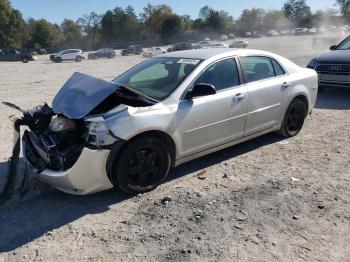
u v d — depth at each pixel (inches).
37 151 168.6
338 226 139.6
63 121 158.9
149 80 191.0
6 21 3580.2
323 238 132.6
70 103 165.3
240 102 195.9
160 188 174.6
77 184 151.5
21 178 186.1
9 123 298.7
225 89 192.5
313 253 124.7
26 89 523.8
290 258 122.5
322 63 367.6
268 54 223.5
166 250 128.9
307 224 141.5
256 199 161.9
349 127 266.2
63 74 842.8
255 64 213.0
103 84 164.1
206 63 188.2
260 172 190.4
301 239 132.3
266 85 211.6
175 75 186.1
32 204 163.2
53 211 156.9
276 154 214.5
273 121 221.9
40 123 175.6
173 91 175.3
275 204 157.1
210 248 129.0
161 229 141.4
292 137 243.8
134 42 3996.1
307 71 246.8
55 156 155.7
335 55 369.7
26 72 961.5
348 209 151.6
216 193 168.6
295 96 231.1
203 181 181.5
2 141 248.4
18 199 167.8
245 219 146.1
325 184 174.7
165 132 167.2
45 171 156.9
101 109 168.2
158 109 165.9
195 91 172.7
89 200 165.0
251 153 216.5
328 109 323.3
